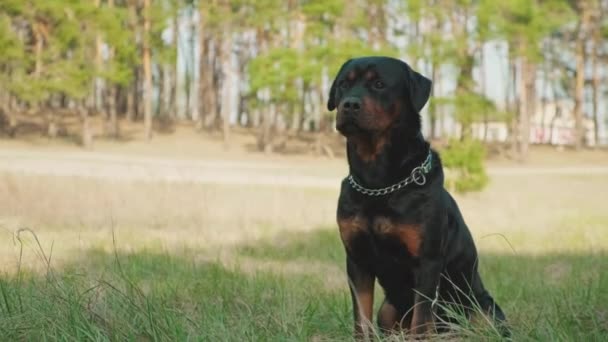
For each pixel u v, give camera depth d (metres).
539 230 11.77
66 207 11.47
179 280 5.54
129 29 39.22
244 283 5.42
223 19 39.84
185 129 44.75
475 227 12.16
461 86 38.41
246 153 38.84
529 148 47.97
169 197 13.11
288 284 5.54
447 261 3.80
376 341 3.45
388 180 3.52
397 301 3.87
